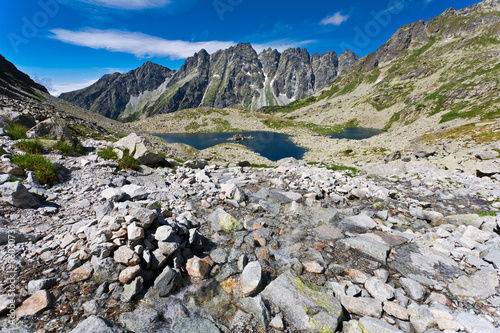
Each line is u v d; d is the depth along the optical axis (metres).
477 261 6.25
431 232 8.10
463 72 181.25
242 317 4.46
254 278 5.17
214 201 10.13
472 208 11.14
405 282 5.45
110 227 5.38
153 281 5.18
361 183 14.40
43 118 29.23
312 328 4.19
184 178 13.59
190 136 142.25
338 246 7.25
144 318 4.29
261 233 7.76
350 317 4.67
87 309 4.26
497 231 7.79
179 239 6.03
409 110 169.62
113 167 12.36
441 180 15.94
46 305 4.14
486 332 4.04
